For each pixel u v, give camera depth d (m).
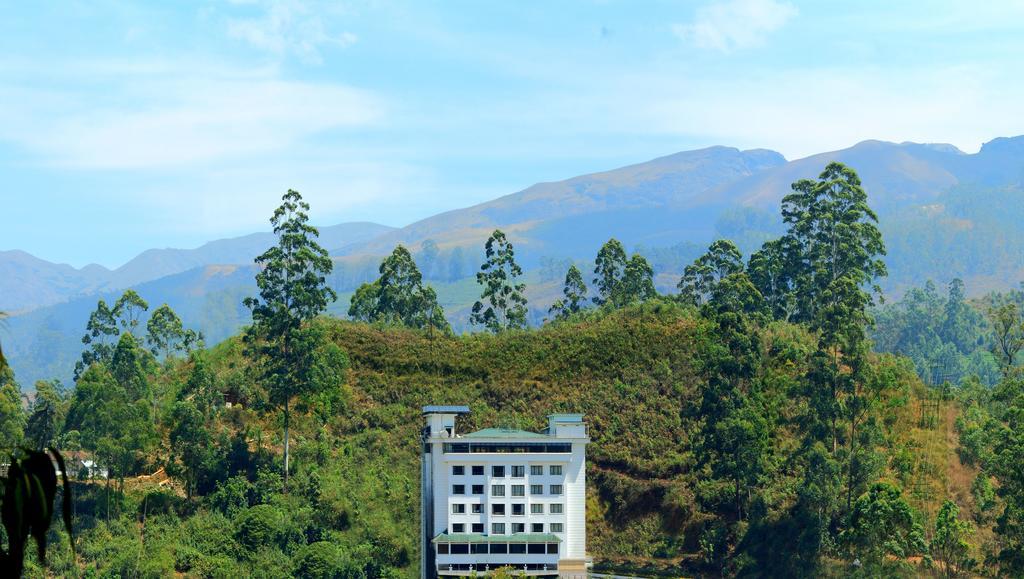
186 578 161.88
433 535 174.38
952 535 161.25
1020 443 158.50
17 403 167.12
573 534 174.62
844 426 185.12
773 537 177.25
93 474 174.75
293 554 172.50
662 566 182.50
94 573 155.12
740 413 185.50
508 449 176.38
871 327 196.38
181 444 181.50
